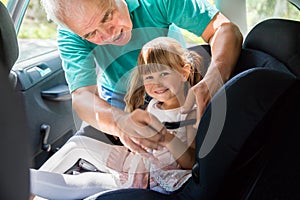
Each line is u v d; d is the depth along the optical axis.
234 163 0.92
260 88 0.90
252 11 1.90
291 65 1.28
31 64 1.84
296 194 0.89
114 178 1.21
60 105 1.99
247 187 0.93
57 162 1.29
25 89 1.71
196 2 1.48
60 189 1.16
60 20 1.28
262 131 0.92
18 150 0.52
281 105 0.90
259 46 1.44
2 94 0.51
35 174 1.14
